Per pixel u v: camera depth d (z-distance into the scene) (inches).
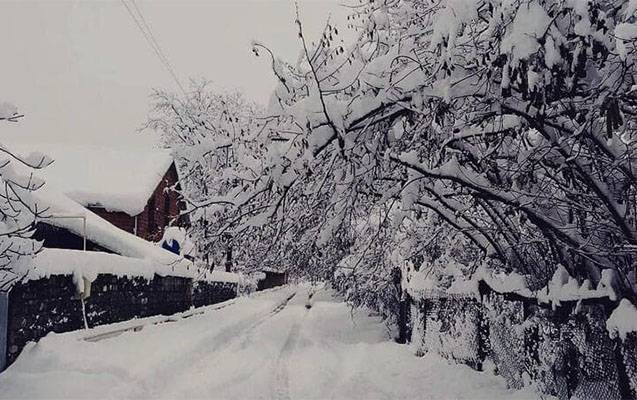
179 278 935.0
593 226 302.0
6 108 305.6
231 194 318.3
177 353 520.1
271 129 305.9
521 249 378.9
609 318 260.4
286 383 419.5
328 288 2699.3
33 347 422.6
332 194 315.0
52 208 664.4
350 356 565.6
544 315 325.7
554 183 322.7
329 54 301.7
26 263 348.2
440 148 287.4
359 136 287.9
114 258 615.5
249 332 808.3
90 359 419.8
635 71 228.7
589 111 245.3
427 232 471.8
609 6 234.1
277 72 288.4
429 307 530.9
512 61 205.0
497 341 387.5
